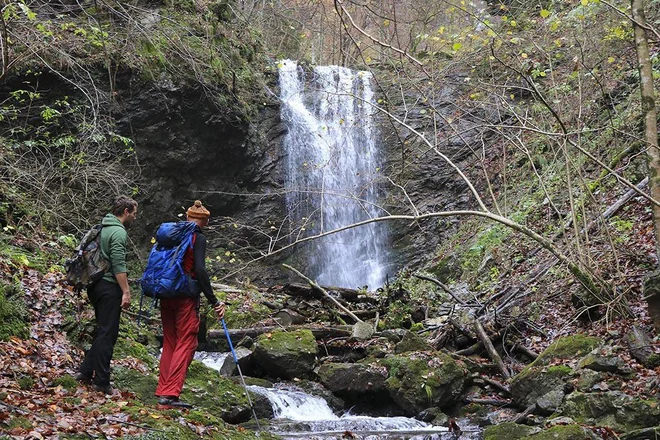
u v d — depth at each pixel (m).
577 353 7.84
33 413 5.04
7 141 13.34
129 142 14.76
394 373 8.52
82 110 14.56
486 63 12.83
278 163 19.36
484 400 8.34
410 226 18.61
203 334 10.92
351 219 19.61
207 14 18.33
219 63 17.48
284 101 20.09
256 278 18.19
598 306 9.12
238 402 7.53
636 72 12.82
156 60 15.85
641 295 9.02
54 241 11.52
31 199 12.10
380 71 20.94
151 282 6.12
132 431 5.14
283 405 8.16
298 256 19.09
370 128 20.05
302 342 9.50
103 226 6.32
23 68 13.55
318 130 20.31
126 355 7.93
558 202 13.34
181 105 16.38
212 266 17.28
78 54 14.52
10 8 9.88
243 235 18.53
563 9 13.07
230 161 18.25
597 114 13.28
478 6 14.77
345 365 8.92
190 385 7.47
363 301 12.32
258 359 9.31
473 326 9.87
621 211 11.43
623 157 12.66
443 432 7.27
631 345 7.62
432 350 9.15
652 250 9.91
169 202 16.97
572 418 6.71
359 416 8.54
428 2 15.38
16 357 6.63
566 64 13.77
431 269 15.84
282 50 24.66
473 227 16.58
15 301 7.76
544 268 11.35
